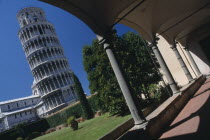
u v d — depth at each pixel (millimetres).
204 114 6875
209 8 14258
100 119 21953
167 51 23031
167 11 12086
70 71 66438
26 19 67875
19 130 42000
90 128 17875
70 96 61531
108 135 8945
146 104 16172
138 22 11000
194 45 20375
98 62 17281
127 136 5672
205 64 19891
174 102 9641
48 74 62031
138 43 20672
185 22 15625
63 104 56812
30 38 64562
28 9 69250
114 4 7453
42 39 65062
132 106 6297
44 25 68375
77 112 39406
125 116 15570
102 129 14477
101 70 16797
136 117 6270
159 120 7324
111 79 16297
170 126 7191
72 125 21188
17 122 59688
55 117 44625
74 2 6219
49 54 64625
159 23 12641
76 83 31734
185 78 21719
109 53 6645
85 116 30656
